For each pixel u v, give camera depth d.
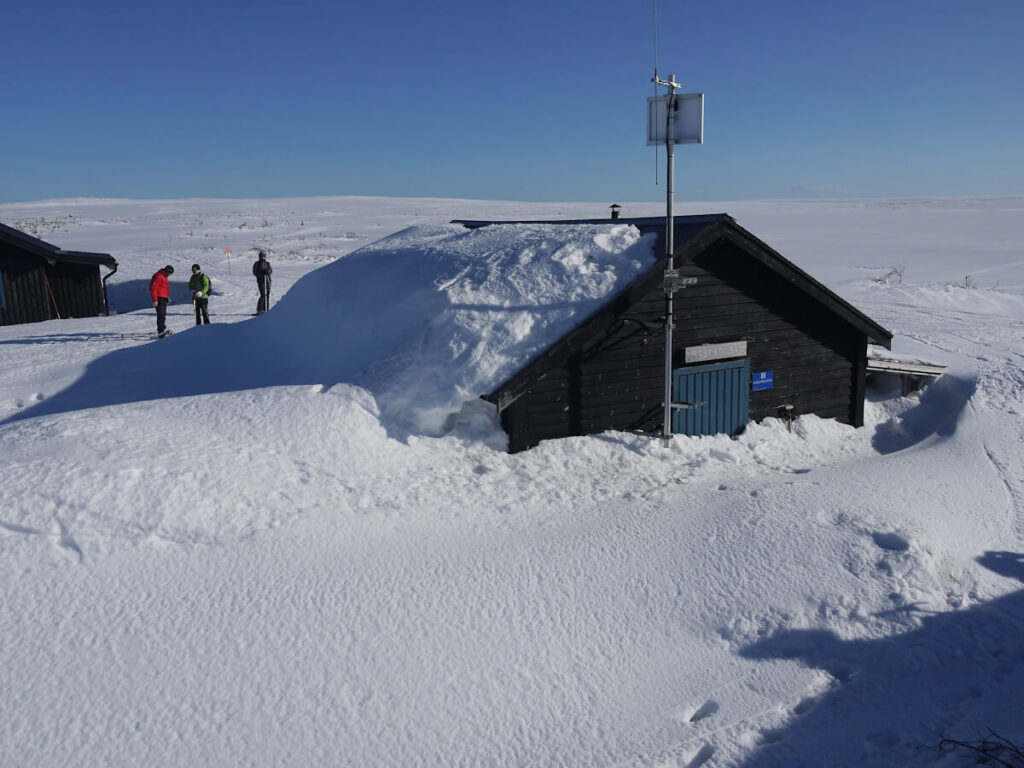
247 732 5.04
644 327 10.16
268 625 5.98
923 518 8.26
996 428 11.78
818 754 5.17
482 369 9.27
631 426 10.37
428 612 6.26
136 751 4.86
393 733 5.11
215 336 13.92
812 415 12.01
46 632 5.74
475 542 7.34
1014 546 8.24
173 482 7.27
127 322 20.95
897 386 14.00
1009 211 95.12
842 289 27.05
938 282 32.28
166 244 49.22
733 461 10.14
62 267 22.95
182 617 5.99
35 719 5.04
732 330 11.16
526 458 9.34
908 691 5.81
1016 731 5.41
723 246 10.81
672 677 5.82
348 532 7.24
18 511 6.68
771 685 5.78
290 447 8.35
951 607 6.79
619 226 11.01
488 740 5.11
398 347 9.93
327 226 68.69
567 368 9.80
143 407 9.15
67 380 12.05
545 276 10.21
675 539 7.50
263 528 7.09
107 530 6.70
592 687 5.65
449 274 10.61
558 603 6.51
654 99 9.20
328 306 12.36
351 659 5.71
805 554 7.20
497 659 5.83
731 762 5.05
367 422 8.92
